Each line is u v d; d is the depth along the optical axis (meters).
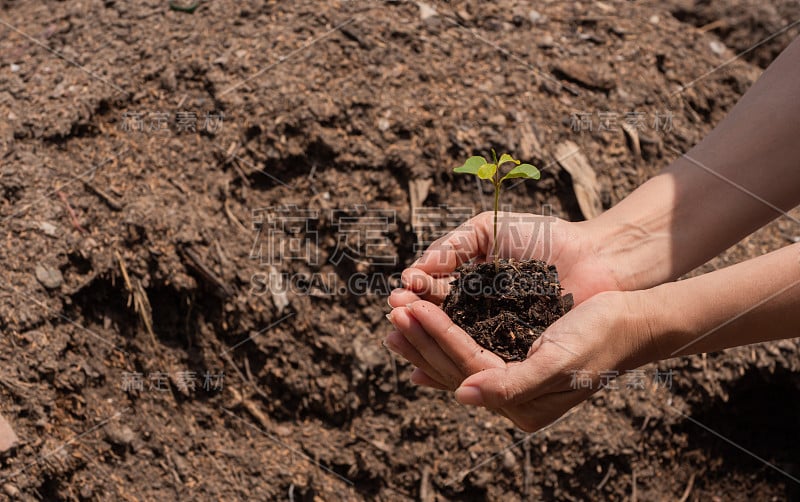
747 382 1.43
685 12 1.63
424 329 1.21
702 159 1.25
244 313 1.39
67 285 1.38
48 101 1.45
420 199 1.42
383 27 1.49
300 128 1.43
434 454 1.39
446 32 1.50
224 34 1.49
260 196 1.42
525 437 1.39
